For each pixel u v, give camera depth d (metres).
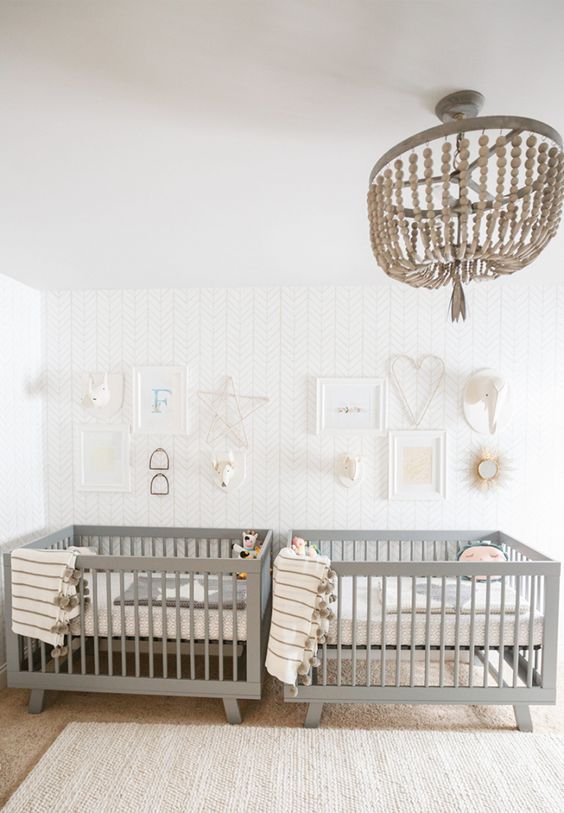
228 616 2.41
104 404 3.14
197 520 3.19
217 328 3.17
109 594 2.35
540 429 3.11
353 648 2.29
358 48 1.07
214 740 2.22
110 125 1.37
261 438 3.16
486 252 1.13
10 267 2.71
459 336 3.11
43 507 3.24
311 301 3.14
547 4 0.95
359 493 3.13
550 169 1.07
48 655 2.66
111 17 0.99
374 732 2.29
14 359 2.93
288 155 1.54
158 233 2.22
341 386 3.12
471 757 2.13
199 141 1.46
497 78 1.17
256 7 0.96
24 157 1.55
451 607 2.42
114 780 1.98
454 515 3.12
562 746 2.20
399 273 1.27
